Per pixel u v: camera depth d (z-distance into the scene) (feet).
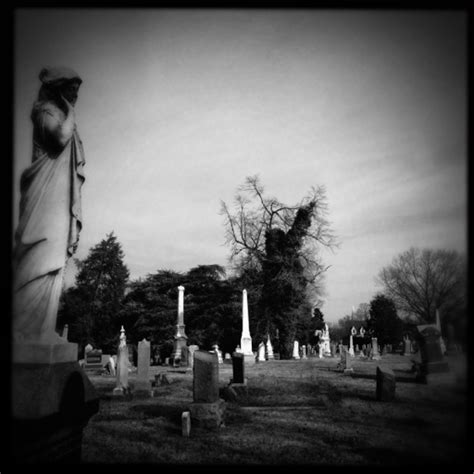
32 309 17.81
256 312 126.41
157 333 136.56
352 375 64.34
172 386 54.65
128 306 142.61
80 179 21.06
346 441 26.20
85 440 26.58
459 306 65.72
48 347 16.92
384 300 153.17
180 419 32.94
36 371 16.38
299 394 45.32
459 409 32.63
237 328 139.03
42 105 19.75
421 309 108.06
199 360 30.99
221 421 30.71
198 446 25.50
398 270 109.09
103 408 38.29
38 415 14.96
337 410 36.47
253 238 134.51
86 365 94.02
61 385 16.74
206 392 30.66
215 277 146.41
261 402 40.88
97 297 153.89
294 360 110.11
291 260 124.06
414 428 28.84
